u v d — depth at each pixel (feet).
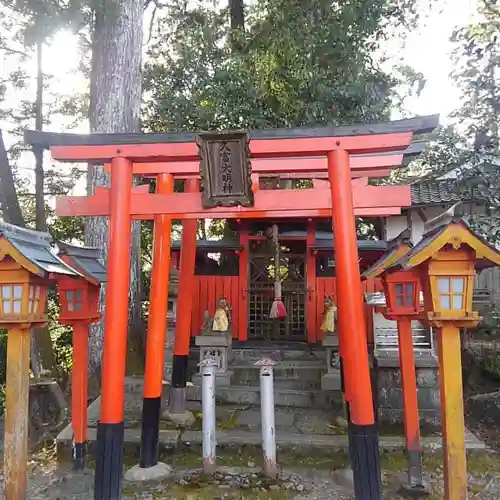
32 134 16.98
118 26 32.19
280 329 36.96
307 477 19.43
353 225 15.96
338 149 16.15
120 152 17.03
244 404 27.53
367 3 33.96
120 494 15.98
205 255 37.58
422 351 26.00
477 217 27.55
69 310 19.94
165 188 22.02
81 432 20.33
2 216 40.16
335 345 27.76
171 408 25.54
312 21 33.83
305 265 36.35
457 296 13.87
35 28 27.96
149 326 21.09
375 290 33.27
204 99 39.04
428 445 21.45
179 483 18.95
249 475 19.47
